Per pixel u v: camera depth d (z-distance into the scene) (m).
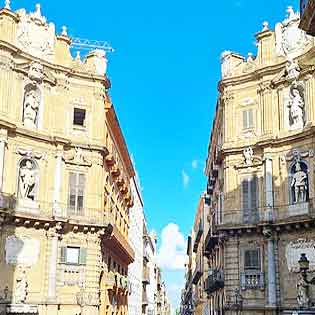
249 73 43.38
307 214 37.69
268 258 40.03
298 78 40.47
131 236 75.12
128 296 68.50
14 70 41.34
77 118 44.81
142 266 100.06
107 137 49.41
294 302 38.31
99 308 44.50
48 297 40.50
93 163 44.47
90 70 45.34
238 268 41.72
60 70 44.03
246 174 42.72
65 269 41.97
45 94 43.28
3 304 37.97
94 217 43.56
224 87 44.81
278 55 42.25
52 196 42.31
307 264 26.05
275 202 40.66
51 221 41.31
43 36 43.66
